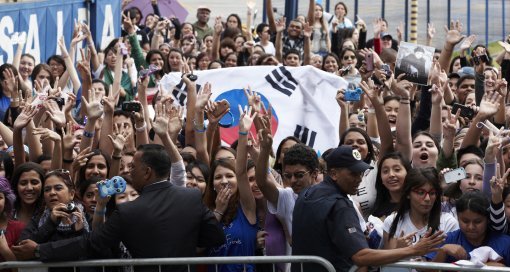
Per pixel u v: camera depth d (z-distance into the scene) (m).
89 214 9.41
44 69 14.11
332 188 8.25
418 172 8.90
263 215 9.71
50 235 8.70
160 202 8.36
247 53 17.94
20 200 9.57
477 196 8.80
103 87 13.32
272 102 12.70
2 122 12.55
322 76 12.71
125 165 10.31
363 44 20.17
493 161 9.61
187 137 11.28
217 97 12.75
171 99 10.73
